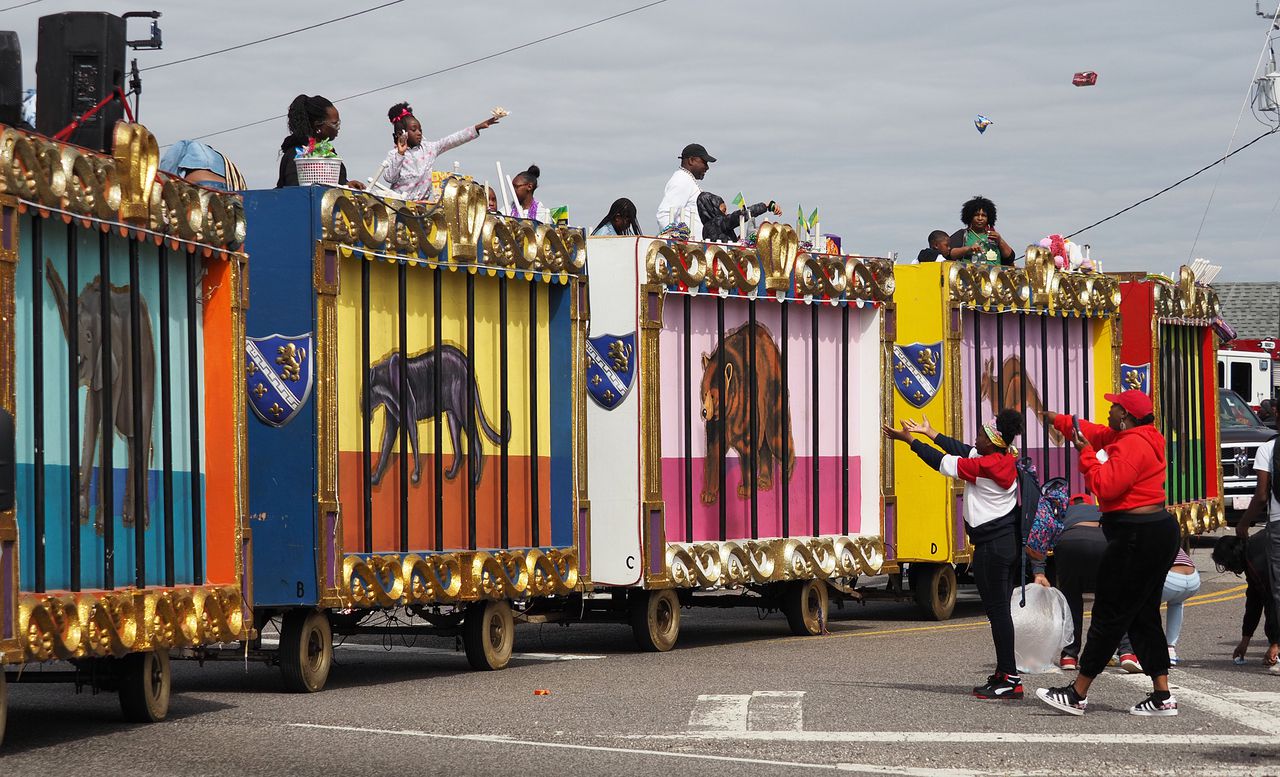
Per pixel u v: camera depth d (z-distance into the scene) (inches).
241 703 527.5
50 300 435.2
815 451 809.5
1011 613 544.4
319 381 561.6
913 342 860.6
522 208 746.2
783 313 794.2
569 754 425.1
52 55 503.5
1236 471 1363.2
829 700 529.0
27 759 412.8
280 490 561.6
